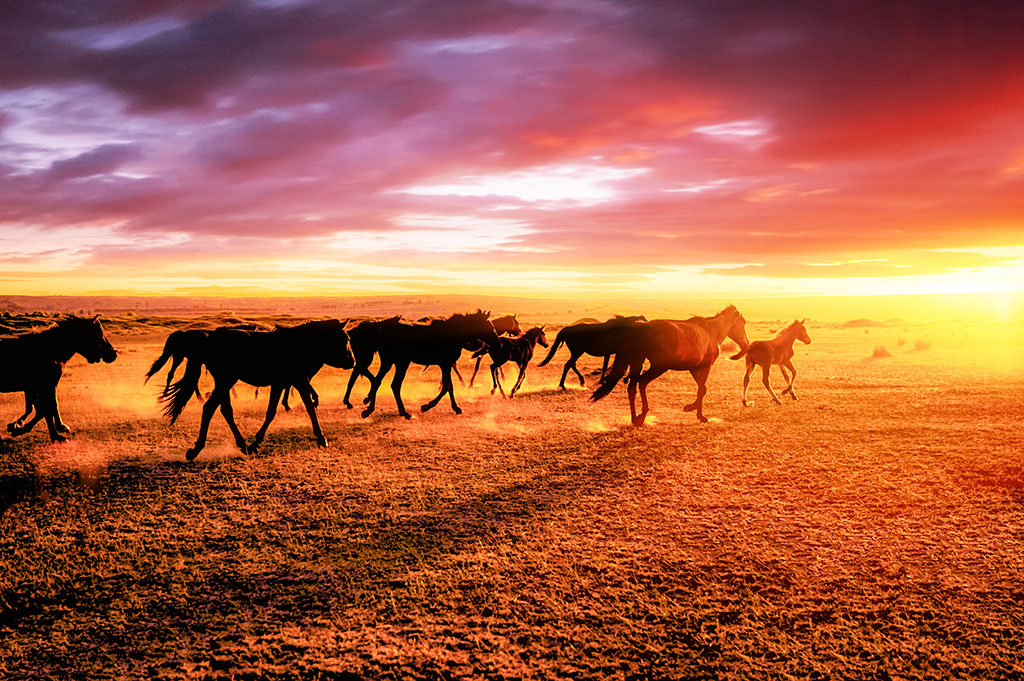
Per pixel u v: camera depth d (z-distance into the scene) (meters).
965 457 9.22
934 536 6.42
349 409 14.60
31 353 10.25
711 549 6.20
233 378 9.84
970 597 5.17
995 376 18.88
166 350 10.15
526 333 18.06
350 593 5.41
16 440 10.89
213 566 5.94
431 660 4.43
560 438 11.11
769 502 7.52
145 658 4.53
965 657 4.36
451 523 6.99
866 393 16.22
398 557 6.11
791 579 5.54
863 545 6.23
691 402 15.45
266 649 4.59
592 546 6.29
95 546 6.38
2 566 5.91
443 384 13.85
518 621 4.92
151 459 9.66
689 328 12.13
